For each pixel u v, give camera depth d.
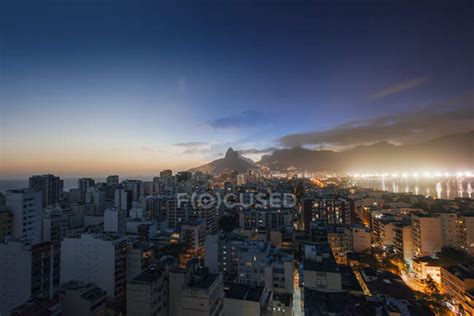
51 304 52.44
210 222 174.00
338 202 170.75
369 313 56.94
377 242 142.75
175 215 177.00
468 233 113.50
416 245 119.12
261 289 69.50
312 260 87.62
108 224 136.50
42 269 74.06
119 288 81.31
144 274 53.59
